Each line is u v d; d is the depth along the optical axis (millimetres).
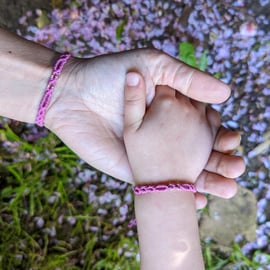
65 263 430
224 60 448
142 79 279
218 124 308
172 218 283
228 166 302
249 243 450
